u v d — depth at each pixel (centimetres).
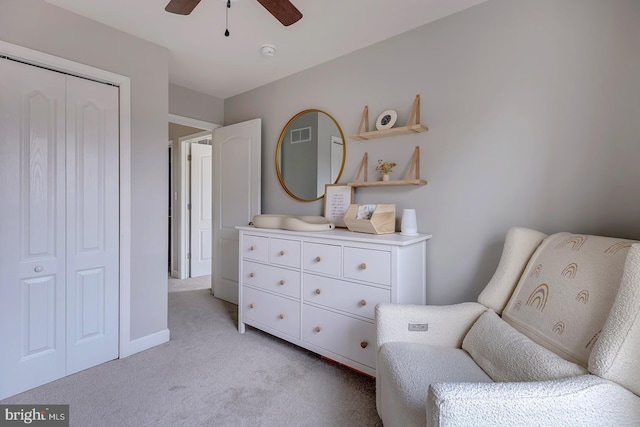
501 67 179
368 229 203
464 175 193
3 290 170
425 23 206
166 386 182
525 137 172
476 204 189
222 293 350
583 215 156
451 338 141
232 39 225
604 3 149
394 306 143
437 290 204
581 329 99
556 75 163
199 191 456
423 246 201
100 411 159
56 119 187
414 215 198
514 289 143
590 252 113
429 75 205
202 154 457
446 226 200
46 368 185
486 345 121
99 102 204
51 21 182
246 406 164
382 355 133
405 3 184
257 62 263
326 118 262
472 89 189
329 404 166
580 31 156
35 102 179
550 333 109
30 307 179
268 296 234
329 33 217
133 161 220
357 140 243
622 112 146
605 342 86
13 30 169
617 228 148
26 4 174
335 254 193
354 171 245
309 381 187
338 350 192
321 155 266
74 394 174
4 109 169
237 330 264
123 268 215
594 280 104
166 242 241
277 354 221
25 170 176
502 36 178
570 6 158
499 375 109
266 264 235
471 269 192
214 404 165
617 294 91
